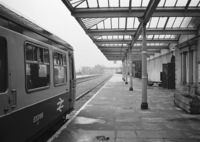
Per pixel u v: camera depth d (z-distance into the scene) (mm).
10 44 4098
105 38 20125
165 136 6312
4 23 3945
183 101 10484
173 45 22203
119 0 11102
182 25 15383
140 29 13078
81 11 11539
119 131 6848
